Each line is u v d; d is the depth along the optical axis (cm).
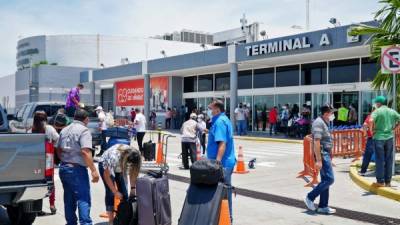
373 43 1211
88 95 5141
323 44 2261
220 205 543
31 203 667
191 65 3159
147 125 3756
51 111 1739
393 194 897
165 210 577
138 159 602
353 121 2333
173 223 737
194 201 546
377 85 1220
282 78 2931
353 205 853
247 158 1645
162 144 1421
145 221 566
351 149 1580
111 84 4809
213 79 3516
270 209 841
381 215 780
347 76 2523
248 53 2702
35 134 650
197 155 1377
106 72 4144
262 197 947
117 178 624
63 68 5184
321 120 780
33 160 645
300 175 1199
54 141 806
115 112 4459
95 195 970
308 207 816
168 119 3662
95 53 6725
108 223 727
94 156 1645
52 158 686
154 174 596
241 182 1120
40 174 651
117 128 670
